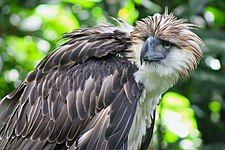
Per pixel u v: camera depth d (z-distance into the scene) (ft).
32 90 41.50
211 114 55.72
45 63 41.65
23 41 65.16
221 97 55.21
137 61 40.75
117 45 41.27
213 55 52.39
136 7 54.85
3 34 61.93
